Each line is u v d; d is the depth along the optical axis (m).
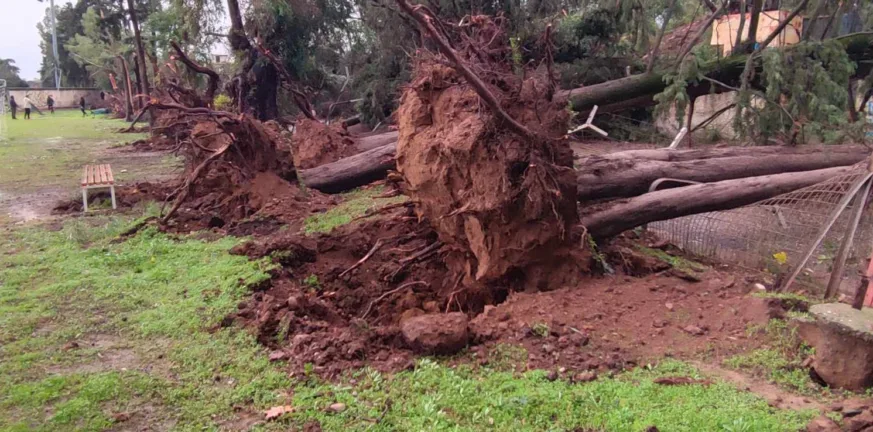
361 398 4.01
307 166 12.52
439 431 3.57
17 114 45.97
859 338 3.86
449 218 6.56
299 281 6.97
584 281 6.08
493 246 6.10
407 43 18.64
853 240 6.16
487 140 5.89
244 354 4.74
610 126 16.94
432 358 4.59
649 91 15.00
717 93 14.20
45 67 77.12
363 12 21.77
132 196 11.16
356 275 7.28
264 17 20.23
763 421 3.48
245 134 9.81
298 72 22.12
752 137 12.84
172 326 5.32
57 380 4.40
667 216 7.50
